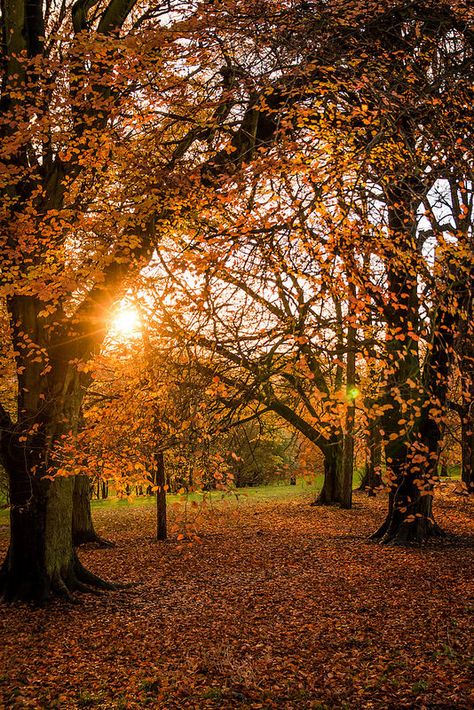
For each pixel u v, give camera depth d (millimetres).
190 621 10242
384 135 6688
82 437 9438
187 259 6145
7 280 9719
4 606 11148
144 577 14047
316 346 6285
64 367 11289
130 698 7090
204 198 8141
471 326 7293
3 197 10117
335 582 12320
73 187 10297
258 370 6609
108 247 7641
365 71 6676
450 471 33781
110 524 23562
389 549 15258
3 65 10641
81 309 10312
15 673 8102
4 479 27500
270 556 15734
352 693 6828
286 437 26125
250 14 7043
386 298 6555
